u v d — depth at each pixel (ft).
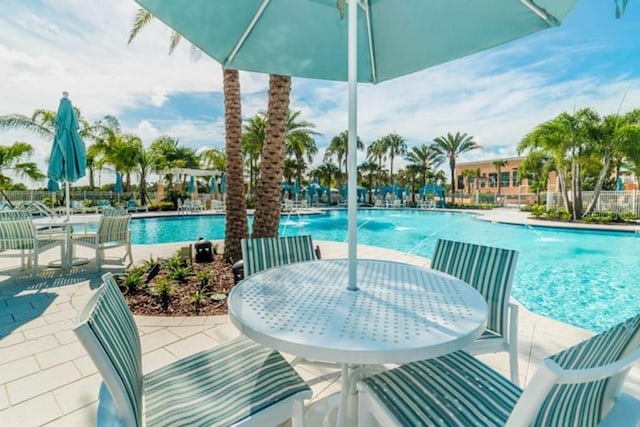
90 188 68.28
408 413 3.64
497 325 6.07
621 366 2.40
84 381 6.62
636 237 31.17
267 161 14.48
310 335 3.62
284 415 3.92
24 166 50.06
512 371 5.83
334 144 94.32
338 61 7.77
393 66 7.76
